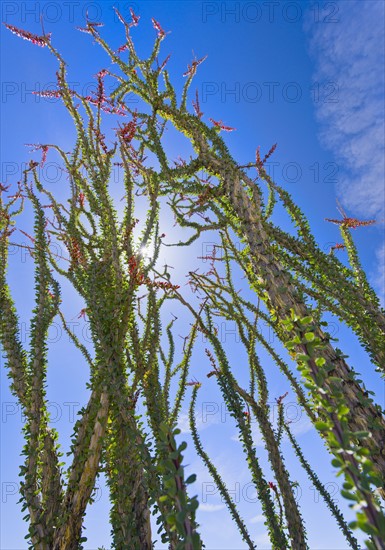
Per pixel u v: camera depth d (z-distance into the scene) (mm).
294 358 3441
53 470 3795
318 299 4816
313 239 4941
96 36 5555
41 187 4699
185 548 1651
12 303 4512
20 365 4160
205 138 5488
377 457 3221
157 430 3842
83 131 4645
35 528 3445
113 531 3529
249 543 6402
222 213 5137
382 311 4789
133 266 4133
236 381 6254
